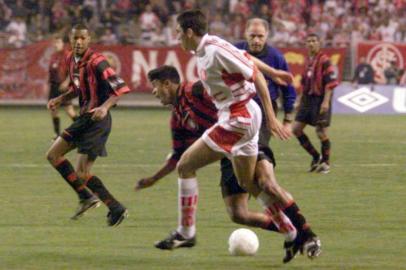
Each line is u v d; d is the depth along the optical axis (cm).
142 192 3981
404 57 9144
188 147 2625
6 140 6188
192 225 2542
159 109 9069
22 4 9994
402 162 5069
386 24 10069
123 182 4297
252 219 2638
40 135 6525
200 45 2408
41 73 9238
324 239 2925
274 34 9938
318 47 4841
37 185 4178
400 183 4259
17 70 9238
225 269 2469
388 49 9144
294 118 5159
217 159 2491
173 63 9319
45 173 4588
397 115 8644
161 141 6119
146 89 9356
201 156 2477
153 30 9925
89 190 3303
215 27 10012
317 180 4378
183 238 2544
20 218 3325
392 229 3108
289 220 2484
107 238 2942
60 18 9975
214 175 4544
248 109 2441
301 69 9181
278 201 2475
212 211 3469
